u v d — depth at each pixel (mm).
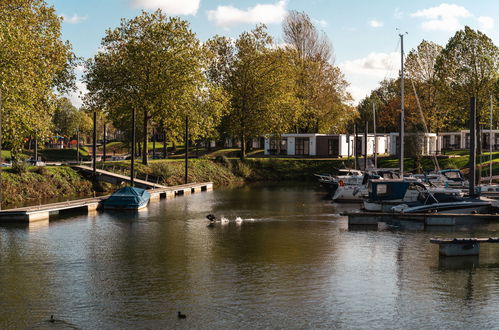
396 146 95500
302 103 87375
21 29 41594
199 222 36594
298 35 92188
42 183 51312
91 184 56125
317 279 21312
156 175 64938
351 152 93375
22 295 19203
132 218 38375
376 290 19766
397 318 16859
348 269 22891
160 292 19578
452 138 100688
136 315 17109
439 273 22094
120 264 23984
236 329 15922
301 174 82250
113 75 64250
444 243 24781
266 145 98625
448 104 74000
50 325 16250
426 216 34062
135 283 20781
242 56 78125
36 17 48188
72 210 42188
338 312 17391
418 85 87000
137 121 72688
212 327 16078
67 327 16078
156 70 62938
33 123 42844
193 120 66688
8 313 17297
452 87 72312
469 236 30297
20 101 40938
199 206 46156
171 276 21844
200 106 67312
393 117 100938
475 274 21906
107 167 63344
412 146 73562
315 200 51438
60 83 60125
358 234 31344
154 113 65062
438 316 17031
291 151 95562
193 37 64312
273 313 17297
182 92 63094
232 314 17188
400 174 47688
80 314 17219
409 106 89000
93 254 26047
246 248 27484
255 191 61969
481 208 35625
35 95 42438
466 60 71188
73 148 119312
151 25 63312
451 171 52969
